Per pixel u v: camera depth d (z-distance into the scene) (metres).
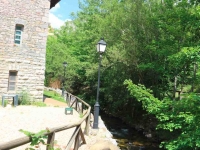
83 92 27.09
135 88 8.52
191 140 6.69
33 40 13.65
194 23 8.20
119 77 16.77
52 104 14.19
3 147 2.64
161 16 9.83
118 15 15.39
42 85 14.20
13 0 12.66
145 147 11.70
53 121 9.23
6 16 12.49
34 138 3.21
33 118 9.52
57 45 29.33
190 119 6.61
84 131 7.57
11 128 7.60
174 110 7.76
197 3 8.86
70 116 10.60
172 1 10.06
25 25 13.23
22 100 13.04
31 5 13.40
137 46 14.52
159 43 9.92
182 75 10.67
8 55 12.67
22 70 13.25
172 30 9.15
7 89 12.77
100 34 17.88
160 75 13.89
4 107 11.60
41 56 14.07
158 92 13.98
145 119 16.33
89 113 7.62
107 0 20.30
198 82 9.38
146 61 13.88
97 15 20.59
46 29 14.18
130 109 18.67
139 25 14.39
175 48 9.30
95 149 5.71
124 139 13.09
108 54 16.08
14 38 12.94
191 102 7.24
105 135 7.77
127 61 15.30
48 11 14.23
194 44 8.76
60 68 25.81
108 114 21.69
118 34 15.94
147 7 14.17
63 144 6.18
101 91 21.56
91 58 20.86
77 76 26.41
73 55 27.75
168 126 7.67
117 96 18.81
